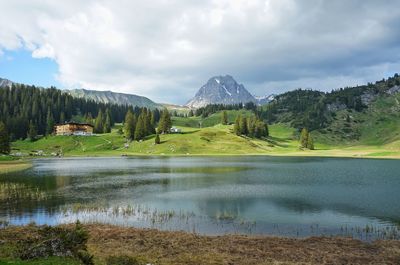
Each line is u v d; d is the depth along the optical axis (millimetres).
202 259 26328
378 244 31609
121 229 35438
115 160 160500
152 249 28719
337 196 58625
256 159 167000
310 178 84312
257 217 43594
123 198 57094
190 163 138000
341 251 29328
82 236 24922
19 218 42562
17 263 20891
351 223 40750
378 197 57469
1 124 154125
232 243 31062
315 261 26688
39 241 24562
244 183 75625
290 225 39844
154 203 52844
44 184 73312
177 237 32656
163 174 94375
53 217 43125
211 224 40094
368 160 155500
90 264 22500
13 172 100000
